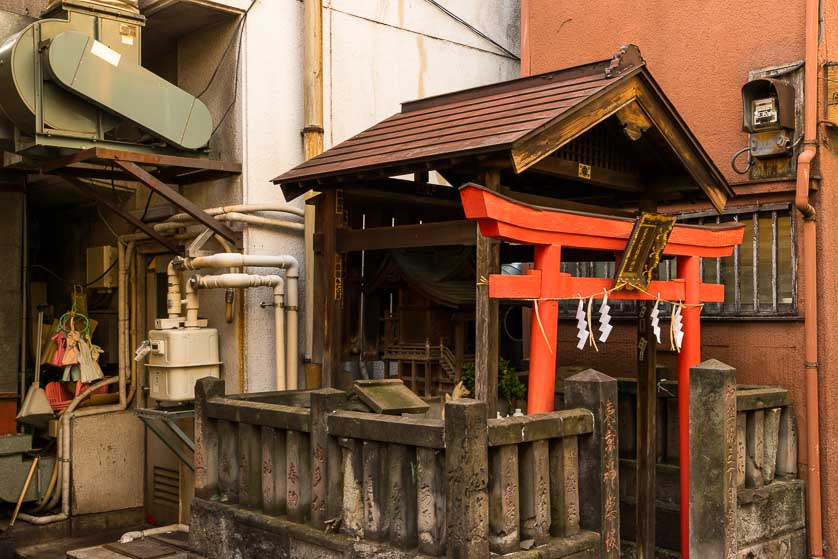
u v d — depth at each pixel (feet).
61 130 19.93
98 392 26.81
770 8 22.30
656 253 17.42
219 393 18.25
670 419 21.54
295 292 23.13
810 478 20.75
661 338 24.25
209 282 21.90
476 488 12.76
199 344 22.31
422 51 27.30
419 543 13.62
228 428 17.62
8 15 22.41
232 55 23.21
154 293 26.37
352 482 14.76
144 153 20.90
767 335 22.18
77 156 20.44
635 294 17.60
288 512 16.15
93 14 20.56
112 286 27.71
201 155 22.43
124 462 25.95
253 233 22.84
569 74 17.30
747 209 22.53
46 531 24.18
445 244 17.25
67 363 25.14
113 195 26.76
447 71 28.04
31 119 19.71
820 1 21.09
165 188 21.15
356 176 17.75
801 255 21.50
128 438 26.07
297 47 24.20
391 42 26.40
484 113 17.22
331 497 15.12
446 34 28.04
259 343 22.91
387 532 14.19
